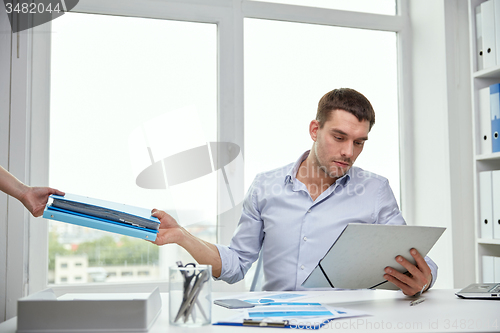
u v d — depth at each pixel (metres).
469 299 1.11
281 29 2.17
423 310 0.96
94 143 1.89
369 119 1.35
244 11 2.09
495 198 1.81
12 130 1.70
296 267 1.46
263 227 1.57
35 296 0.82
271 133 2.12
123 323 0.76
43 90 1.82
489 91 1.86
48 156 1.82
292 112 2.16
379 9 2.33
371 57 2.30
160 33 2.01
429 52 2.21
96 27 1.93
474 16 1.94
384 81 2.32
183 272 0.82
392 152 2.31
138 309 0.76
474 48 1.93
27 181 1.73
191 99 2.03
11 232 1.66
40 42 1.82
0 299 1.64
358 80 2.28
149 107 1.97
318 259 1.46
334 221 1.47
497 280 1.78
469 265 2.06
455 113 2.10
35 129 1.80
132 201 1.92
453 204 2.06
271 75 2.14
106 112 1.92
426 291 1.24
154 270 1.94
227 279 1.42
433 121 2.18
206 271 0.82
